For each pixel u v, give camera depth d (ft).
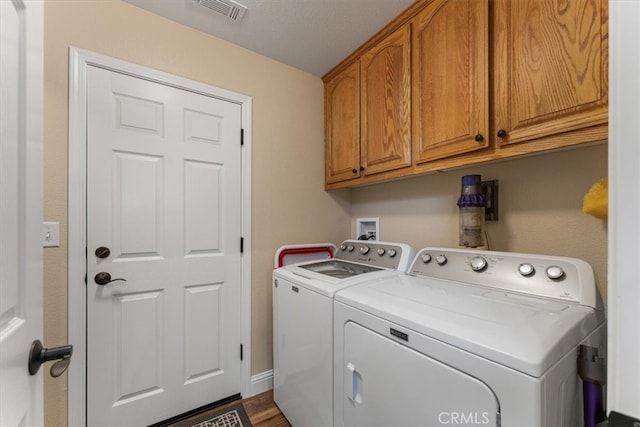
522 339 2.07
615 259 1.17
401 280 3.98
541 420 1.83
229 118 5.62
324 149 7.00
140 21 4.71
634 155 1.13
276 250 6.21
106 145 4.41
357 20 4.93
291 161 6.47
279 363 5.06
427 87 4.35
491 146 3.58
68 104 4.11
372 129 5.47
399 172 4.90
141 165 4.71
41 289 1.97
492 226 4.50
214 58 5.44
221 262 5.50
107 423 4.36
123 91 4.56
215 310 5.43
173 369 4.97
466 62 3.78
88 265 4.25
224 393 5.50
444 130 4.09
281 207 6.31
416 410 2.52
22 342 1.71
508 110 3.40
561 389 2.02
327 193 7.05
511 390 1.94
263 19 4.93
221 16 4.88
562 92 2.93
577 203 3.67
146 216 4.75
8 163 1.60
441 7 4.13
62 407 4.04
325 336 3.75
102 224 4.37
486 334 2.17
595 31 2.71
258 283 5.96
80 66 4.20
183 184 5.11
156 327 4.82
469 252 3.92
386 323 2.83
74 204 4.13
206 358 5.31
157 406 4.81
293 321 4.55
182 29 5.10
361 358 3.14
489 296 3.10
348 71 6.15
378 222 6.66
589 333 2.47
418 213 5.73
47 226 3.96
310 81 6.80
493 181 4.46
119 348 4.49
